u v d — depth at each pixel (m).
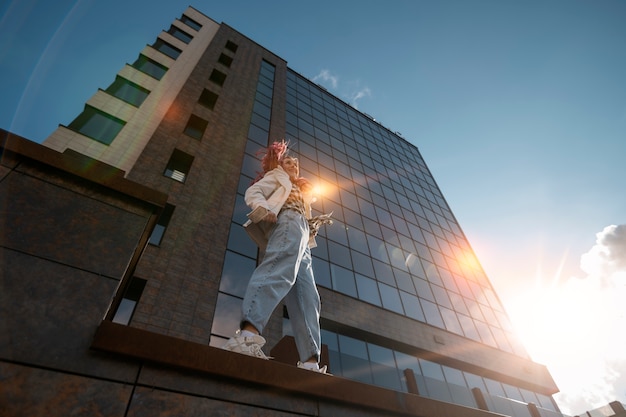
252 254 14.33
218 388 1.90
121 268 2.21
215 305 11.62
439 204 33.88
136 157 15.20
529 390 20.64
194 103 20.70
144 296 10.51
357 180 26.20
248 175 18.02
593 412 14.24
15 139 2.33
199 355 1.91
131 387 1.69
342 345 15.02
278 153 3.70
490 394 18.09
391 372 15.41
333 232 19.80
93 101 16.84
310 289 3.16
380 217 24.30
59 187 2.39
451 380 17.30
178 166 16.48
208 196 15.34
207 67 25.09
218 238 13.92
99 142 15.10
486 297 24.98
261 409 1.96
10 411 1.40
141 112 17.86
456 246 28.80
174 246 12.55
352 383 2.40
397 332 16.95
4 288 1.73
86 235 2.24
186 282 11.67
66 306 1.85
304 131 26.22
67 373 1.60
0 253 1.85
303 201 3.49
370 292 18.00
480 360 19.23
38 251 1.99
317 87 35.94
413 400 2.63
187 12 30.77
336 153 27.03
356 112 38.38
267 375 2.05
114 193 2.63
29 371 1.54
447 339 18.91
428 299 20.72
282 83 30.64
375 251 20.92
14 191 2.16
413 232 25.83
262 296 2.51
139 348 1.78
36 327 1.69
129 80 19.59
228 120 21.02
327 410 2.20
